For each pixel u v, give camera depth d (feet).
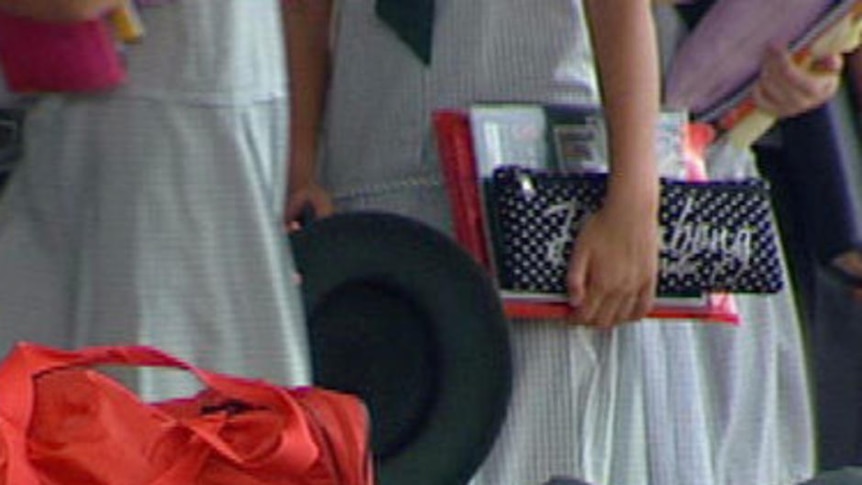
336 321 28.27
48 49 23.79
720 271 29.01
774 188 34.30
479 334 27.94
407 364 28.17
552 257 28.22
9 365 20.45
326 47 30.37
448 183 28.68
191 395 24.30
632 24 28.04
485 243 28.50
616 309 28.48
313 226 28.22
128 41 23.99
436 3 28.94
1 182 25.00
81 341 24.27
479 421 27.96
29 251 24.56
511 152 28.58
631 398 29.40
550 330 28.78
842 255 33.71
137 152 24.18
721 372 31.19
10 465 19.51
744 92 31.86
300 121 30.35
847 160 33.68
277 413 21.15
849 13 31.37
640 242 28.17
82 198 24.40
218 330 24.39
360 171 29.66
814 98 31.81
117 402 20.57
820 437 36.37
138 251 24.17
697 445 30.25
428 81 28.99
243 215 24.45
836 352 35.29
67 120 24.31
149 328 24.17
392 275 28.09
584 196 28.32
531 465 28.81
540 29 28.84
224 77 24.30
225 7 24.25
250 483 20.62
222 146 24.35
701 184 29.14
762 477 31.53
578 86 28.91
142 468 20.10
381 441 28.12
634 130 28.09
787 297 32.17
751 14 31.37
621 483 29.48
